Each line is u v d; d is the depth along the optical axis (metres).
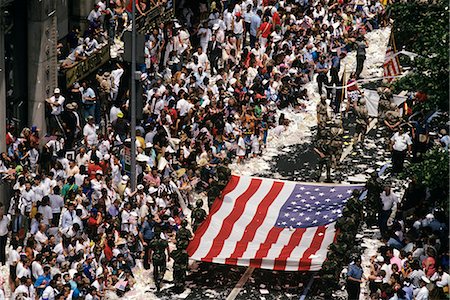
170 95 121.81
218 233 105.94
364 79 148.25
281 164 128.25
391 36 138.25
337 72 142.75
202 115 121.69
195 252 103.12
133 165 107.25
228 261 102.25
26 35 114.75
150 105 120.50
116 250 100.19
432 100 105.06
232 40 141.25
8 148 108.62
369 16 167.88
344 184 116.75
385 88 131.62
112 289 99.38
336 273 100.56
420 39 108.38
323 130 123.38
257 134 128.12
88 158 109.25
